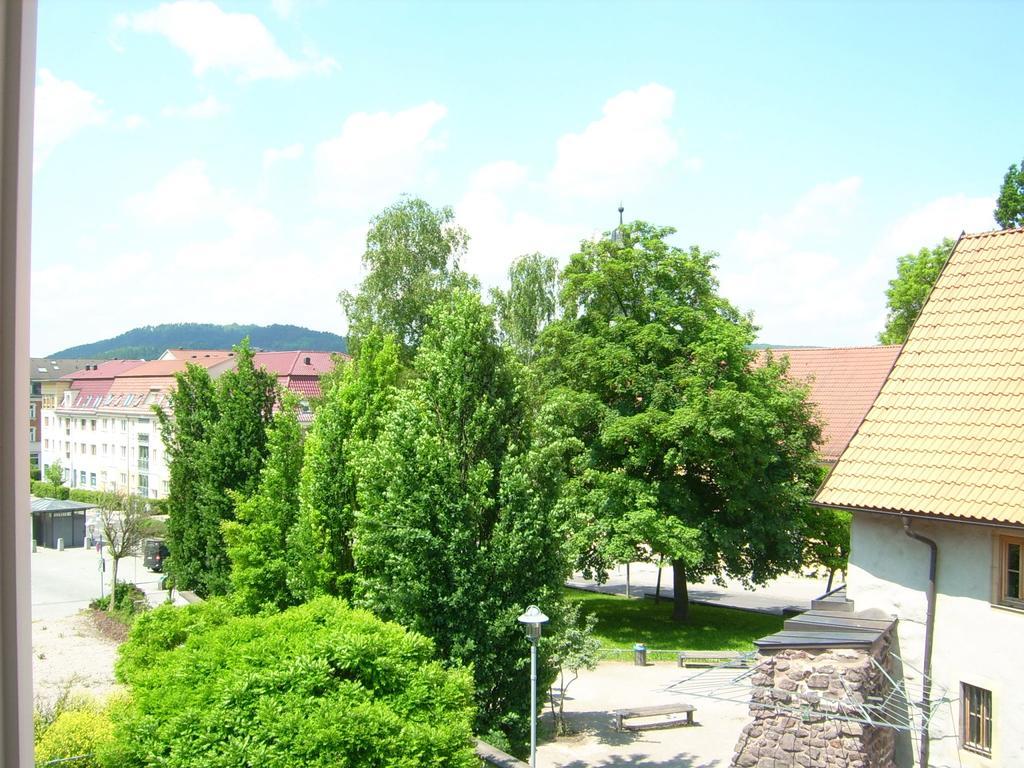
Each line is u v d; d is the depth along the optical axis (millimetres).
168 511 32750
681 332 31656
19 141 1805
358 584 15867
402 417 14930
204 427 31547
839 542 31391
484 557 13984
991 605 13141
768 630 30891
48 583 39781
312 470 18750
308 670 9766
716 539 29047
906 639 14188
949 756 13445
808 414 32656
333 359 44562
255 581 20047
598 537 29891
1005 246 16078
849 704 12070
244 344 30516
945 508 13266
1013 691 12797
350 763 9055
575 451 30969
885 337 47875
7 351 1804
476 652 13867
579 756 18328
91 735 11891
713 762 17859
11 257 1808
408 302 43344
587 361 31188
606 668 26234
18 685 1836
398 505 14148
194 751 9102
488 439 14992
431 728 9734
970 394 14586
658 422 29250
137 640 14141
